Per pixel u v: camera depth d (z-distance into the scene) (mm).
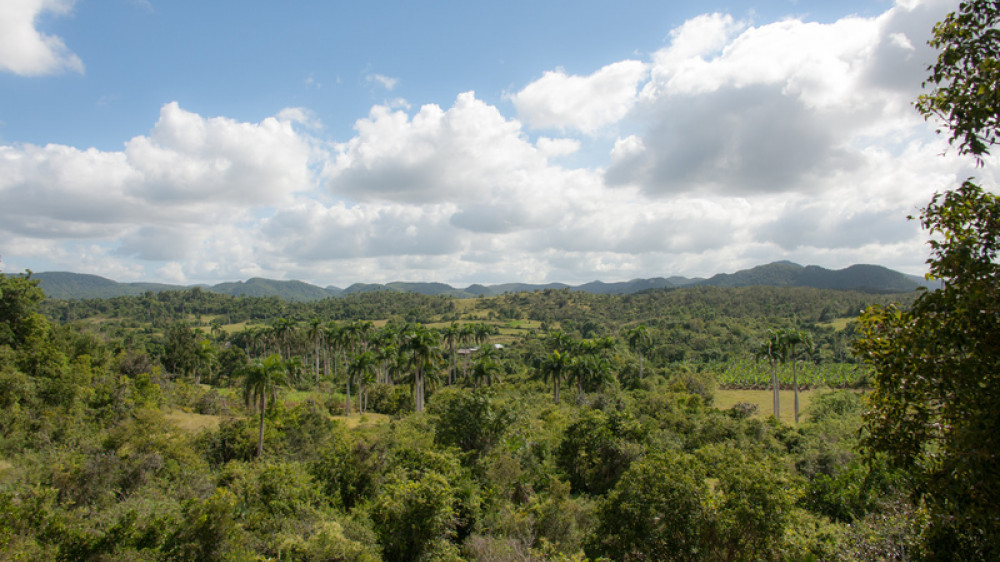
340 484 23859
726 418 35281
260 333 96375
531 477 25984
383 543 17531
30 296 46125
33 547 14805
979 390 6066
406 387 62875
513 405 34625
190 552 14711
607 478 26328
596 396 52469
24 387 33375
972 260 6262
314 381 75750
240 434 33594
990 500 5805
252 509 18609
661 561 12953
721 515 12227
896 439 7309
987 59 6422
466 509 21141
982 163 6793
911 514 9938
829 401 47094
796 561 11734
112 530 15078
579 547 17234
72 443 29047
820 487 18078
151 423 29250
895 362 6969
